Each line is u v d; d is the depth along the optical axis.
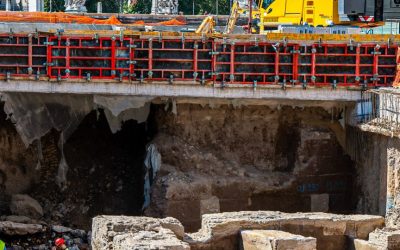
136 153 53.28
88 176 52.59
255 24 71.19
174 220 38.72
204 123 51.78
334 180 51.78
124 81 50.44
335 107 51.91
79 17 70.25
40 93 50.81
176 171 50.50
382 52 51.44
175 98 51.09
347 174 51.81
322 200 51.50
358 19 58.62
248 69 50.94
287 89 51.03
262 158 52.19
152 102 51.81
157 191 49.56
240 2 81.75
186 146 51.25
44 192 52.06
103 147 53.22
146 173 51.09
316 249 38.00
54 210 51.47
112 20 70.62
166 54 50.56
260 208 50.75
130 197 52.31
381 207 47.44
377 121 48.31
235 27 75.12
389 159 46.62
